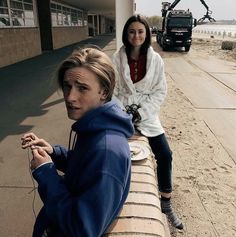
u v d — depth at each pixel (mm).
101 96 1182
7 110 6223
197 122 6355
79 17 31766
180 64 15297
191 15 21375
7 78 9789
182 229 2912
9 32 13211
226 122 6434
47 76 10039
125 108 2717
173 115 6789
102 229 1055
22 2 14844
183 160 4504
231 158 4656
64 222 1059
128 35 2594
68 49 21281
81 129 1148
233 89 9758
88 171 1062
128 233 1590
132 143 2598
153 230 1630
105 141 1086
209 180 3936
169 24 21531
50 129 5098
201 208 3305
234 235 2902
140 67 2729
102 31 58812
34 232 1394
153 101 2768
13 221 2703
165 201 2803
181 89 9500
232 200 3488
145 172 2244
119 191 1053
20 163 3787
